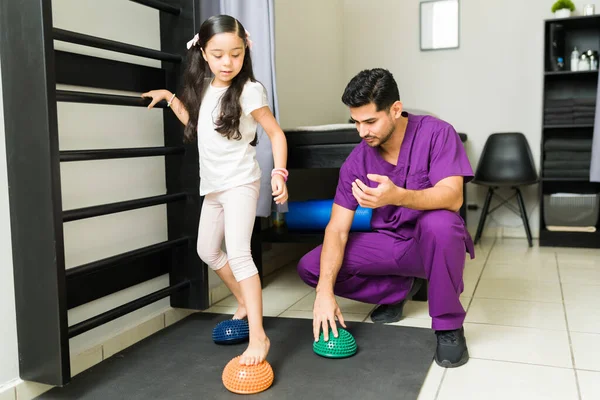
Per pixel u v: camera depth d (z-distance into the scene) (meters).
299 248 3.29
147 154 1.73
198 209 1.95
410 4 3.98
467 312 2.08
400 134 1.70
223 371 1.50
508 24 3.77
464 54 3.88
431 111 3.99
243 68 1.59
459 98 3.92
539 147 3.78
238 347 1.72
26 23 1.31
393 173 1.73
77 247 1.63
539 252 3.32
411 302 2.22
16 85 1.34
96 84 1.66
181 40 1.89
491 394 1.37
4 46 1.35
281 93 3.09
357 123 1.58
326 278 1.68
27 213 1.37
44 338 1.38
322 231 2.46
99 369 1.57
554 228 3.52
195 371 1.54
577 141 3.48
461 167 1.64
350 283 1.88
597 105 3.24
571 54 3.58
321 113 3.72
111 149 1.57
